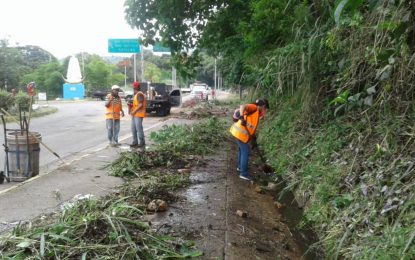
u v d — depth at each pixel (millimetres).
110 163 8484
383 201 4613
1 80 50094
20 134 8047
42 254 3600
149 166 8133
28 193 6246
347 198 5254
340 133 7191
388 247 3854
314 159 7348
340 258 4543
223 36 13914
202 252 4223
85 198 5535
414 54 4891
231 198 6277
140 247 4000
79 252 3736
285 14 8891
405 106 5617
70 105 38188
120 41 35281
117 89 11852
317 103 8672
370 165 5480
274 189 7586
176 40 13469
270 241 4996
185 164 8445
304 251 4984
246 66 12227
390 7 4918
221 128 14086
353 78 6598
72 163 8680
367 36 6109
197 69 15984
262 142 11719
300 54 7930
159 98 24281
